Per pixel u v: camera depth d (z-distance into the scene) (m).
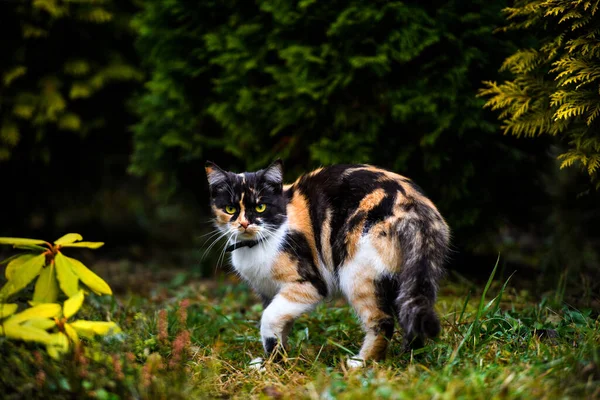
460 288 4.56
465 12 4.30
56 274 2.86
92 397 2.42
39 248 2.93
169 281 5.79
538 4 3.47
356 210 3.21
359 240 3.13
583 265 5.17
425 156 4.41
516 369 2.63
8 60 5.88
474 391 2.41
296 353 3.31
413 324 2.73
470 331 3.01
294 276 3.35
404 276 2.91
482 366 2.79
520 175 4.80
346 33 4.34
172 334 3.55
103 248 6.96
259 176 3.45
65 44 6.07
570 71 3.24
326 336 3.64
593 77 3.19
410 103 4.25
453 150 4.45
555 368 2.61
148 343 3.12
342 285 3.25
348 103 4.54
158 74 5.16
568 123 3.51
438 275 2.99
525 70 3.65
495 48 4.27
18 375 2.53
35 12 5.69
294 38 4.64
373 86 4.46
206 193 5.76
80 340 2.89
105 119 6.29
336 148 4.48
